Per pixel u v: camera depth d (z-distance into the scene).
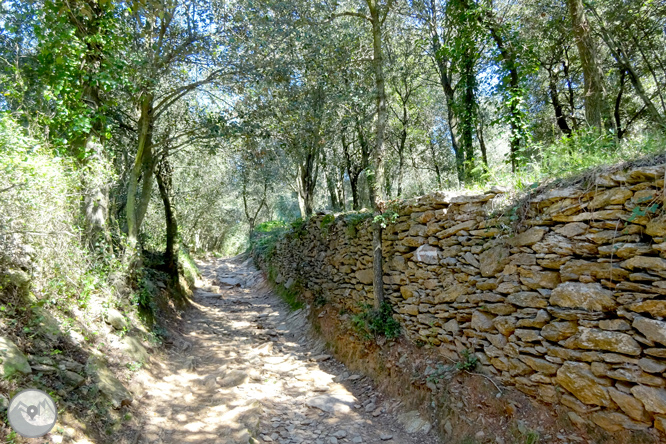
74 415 3.48
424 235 5.52
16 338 3.70
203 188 20.30
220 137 8.74
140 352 5.79
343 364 6.58
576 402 3.29
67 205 5.11
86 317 5.14
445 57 9.25
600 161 3.48
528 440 3.46
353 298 7.65
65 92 5.68
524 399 3.76
